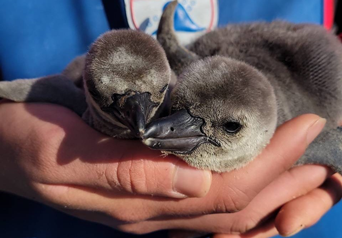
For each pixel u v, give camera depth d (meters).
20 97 0.20
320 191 0.20
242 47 0.21
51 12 0.23
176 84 0.17
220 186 0.17
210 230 0.19
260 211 0.19
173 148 0.16
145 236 0.22
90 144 0.16
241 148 0.17
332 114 0.20
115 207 0.17
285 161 0.17
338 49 0.21
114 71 0.16
